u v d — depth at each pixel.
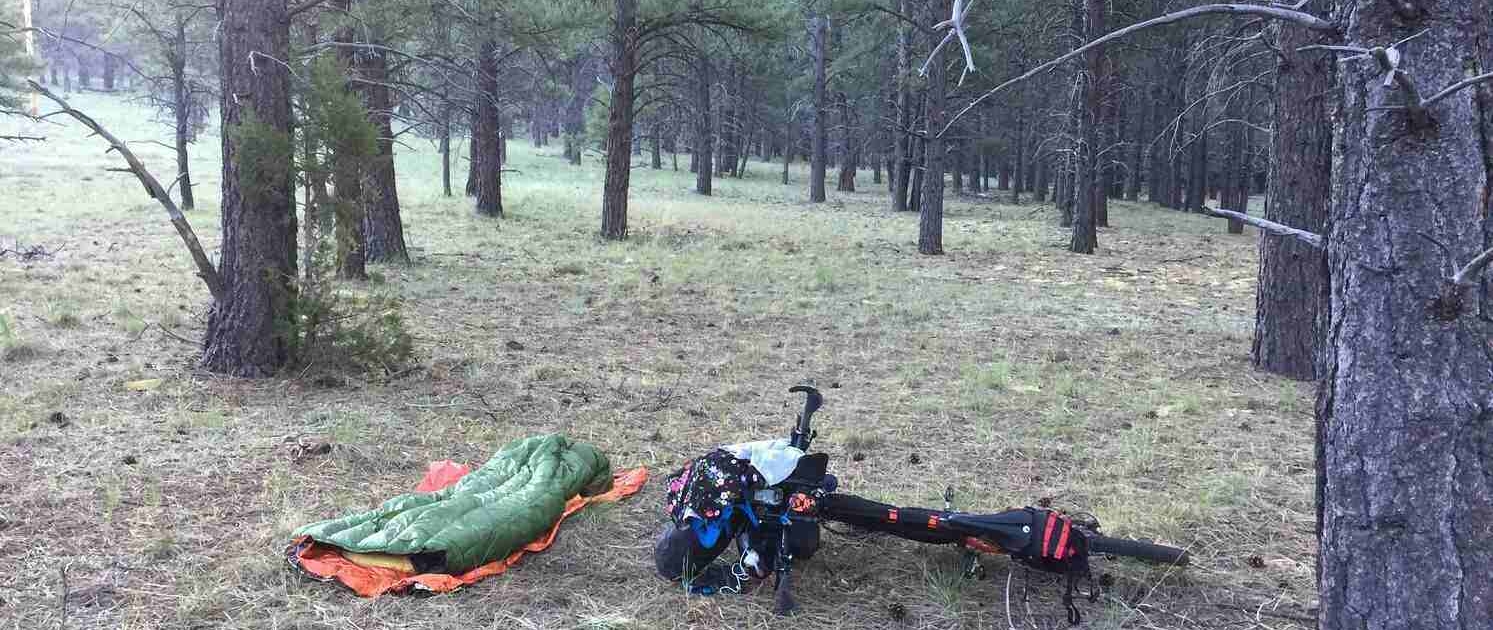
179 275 12.93
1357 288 2.61
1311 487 5.69
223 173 7.60
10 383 7.07
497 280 13.84
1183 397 7.89
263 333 7.64
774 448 4.13
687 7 19.06
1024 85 30.28
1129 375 8.83
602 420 6.88
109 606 3.86
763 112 48.84
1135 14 22.70
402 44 14.60
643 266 16.05
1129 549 4.19
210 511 4.86
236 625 3.74
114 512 4.78
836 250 19.97
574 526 4.83
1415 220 2.49
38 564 4.17
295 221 7.79
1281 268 8.78
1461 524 2.50
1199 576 4.42
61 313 9.43
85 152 36.31
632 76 19.89
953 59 26.80
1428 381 2.51
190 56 20.75
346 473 5.54
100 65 67.06
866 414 7.26
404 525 4.27
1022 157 40.06
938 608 4.07
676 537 4.20
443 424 6.60
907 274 16.27
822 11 20.92
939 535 4.16
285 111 7.60
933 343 10.16
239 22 7.39
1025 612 4.05
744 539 4.05
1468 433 2.48
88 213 20.39
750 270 15.92
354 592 4.01
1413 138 2.48
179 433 6.09
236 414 6.62
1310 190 8.59
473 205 26.28
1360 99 2.58
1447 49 2.45
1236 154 34.16
